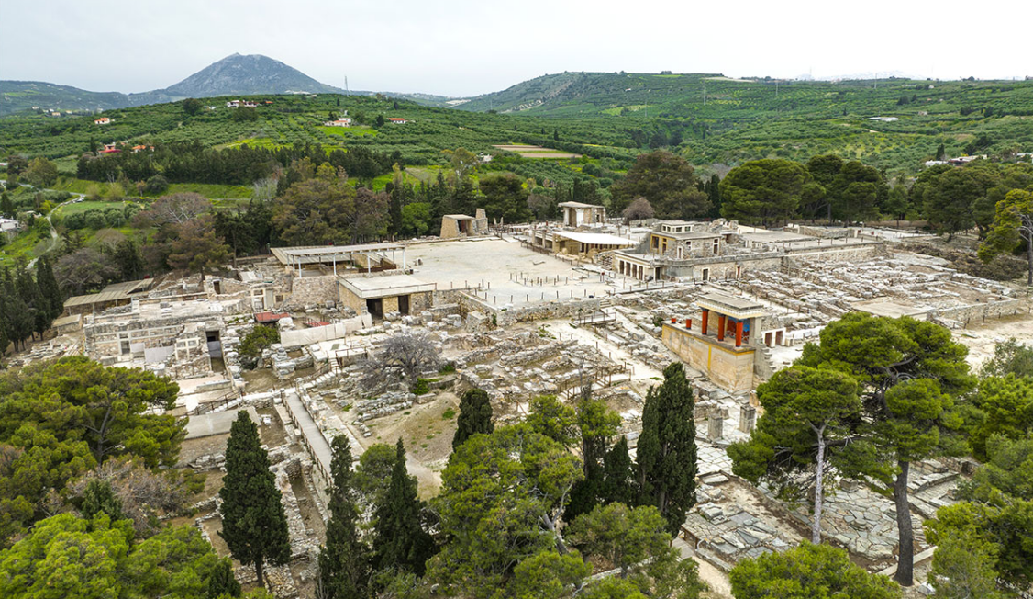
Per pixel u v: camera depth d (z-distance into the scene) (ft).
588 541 101.81
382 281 300.20
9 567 81.82
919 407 107.14
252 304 299.58
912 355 117.29
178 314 263.70
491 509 96.32
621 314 270.26
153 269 385.91
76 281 352.69
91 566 82.58
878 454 109.91
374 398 191.21
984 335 242.78
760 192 443.73
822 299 282.56
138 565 88.22
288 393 201.05
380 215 419.95
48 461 117.70
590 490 114.93
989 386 113.70
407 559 106.01
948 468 146.30
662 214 497.46
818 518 116.88
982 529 90.58
